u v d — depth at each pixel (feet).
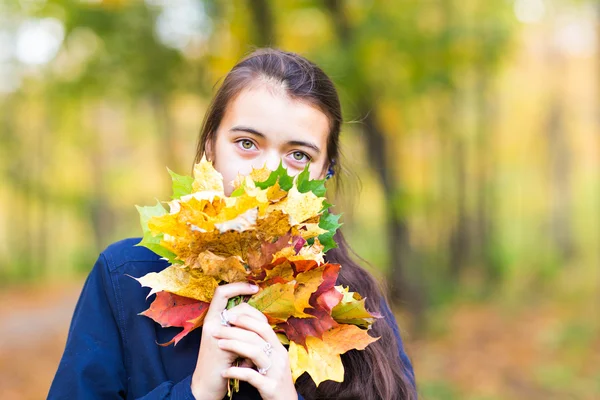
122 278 4.77
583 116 63.36
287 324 4.21
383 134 25.30
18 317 44.21
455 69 23.70
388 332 5.35
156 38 23.82
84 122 63.31
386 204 26.50
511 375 24.27
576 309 35.81
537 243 65.51
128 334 4.69
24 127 64.13
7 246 79.56
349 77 20.48
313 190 4.26
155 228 3.85
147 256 4.89
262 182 4.12
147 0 23.58
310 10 22.04
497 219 62.23
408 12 22.35
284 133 4.52
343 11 21.65
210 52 22.58
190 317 4.16
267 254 4.00
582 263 53.93
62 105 35.37
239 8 21.13
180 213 3.79
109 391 4.55
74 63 25.22
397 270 28.02
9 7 25.85
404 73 22.39
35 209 80.53
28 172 68.33
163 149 51.06
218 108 4.77
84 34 23.85
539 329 32.19
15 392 22.61
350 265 5.76
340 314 4.31
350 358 4.99
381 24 21.12
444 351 27.53
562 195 62.23
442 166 50.72
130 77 24.88
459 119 46.88
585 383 22.77
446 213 52.11
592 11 43.98
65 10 23.26
